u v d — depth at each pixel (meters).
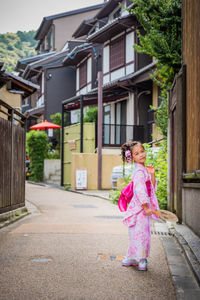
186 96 7.50
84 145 20.75
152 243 5.87
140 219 4.34
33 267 4.41
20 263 4.59
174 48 9.84
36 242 5.84
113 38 22.91
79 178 18.61
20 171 9.36
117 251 5.27
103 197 14.64
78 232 6.77
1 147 7.65
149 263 4.66
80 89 29.41
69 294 3.49
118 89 21.23
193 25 6.73
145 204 4.25
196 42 6.39
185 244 5.44
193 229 6.46
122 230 7.04
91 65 26.11
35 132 25.11
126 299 3.38
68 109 23.86
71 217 8.98
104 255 5.03
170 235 6.56
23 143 9.71
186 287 3.69
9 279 3.94
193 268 4.12
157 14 10.21
